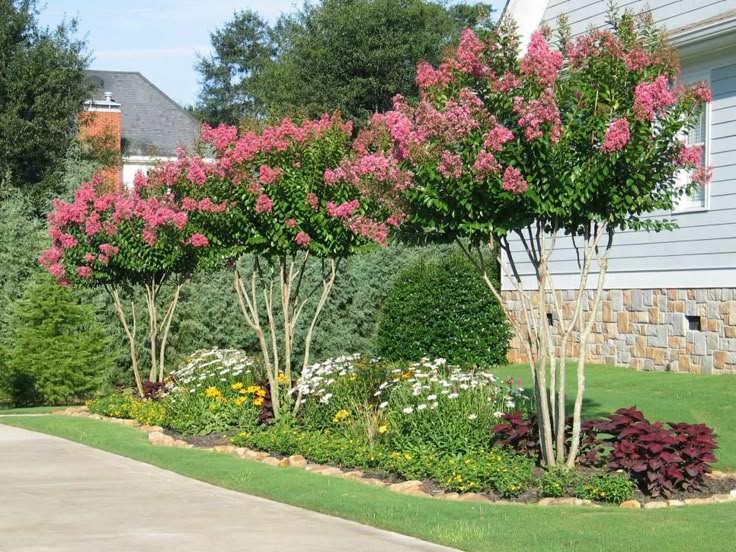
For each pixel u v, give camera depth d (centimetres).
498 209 871
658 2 1658
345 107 4031
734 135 1473
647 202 881
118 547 655
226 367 1410
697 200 1549
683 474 847
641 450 850
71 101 3047
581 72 881
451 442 968
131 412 1491
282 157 1230
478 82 915
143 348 2142
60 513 777
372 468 984
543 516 731
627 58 869
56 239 1639
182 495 859
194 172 1252
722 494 838
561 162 848
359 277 2369
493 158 830
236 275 1285
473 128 862
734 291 1466
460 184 850
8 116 2903
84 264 1623
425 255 2431
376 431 1065
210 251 1291
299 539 677
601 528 683
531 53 855
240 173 1224
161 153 3856
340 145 1222
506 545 638
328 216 1227
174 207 1461
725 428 1127
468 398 1027
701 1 1570
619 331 1681
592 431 929
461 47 900
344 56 4056
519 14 1920
